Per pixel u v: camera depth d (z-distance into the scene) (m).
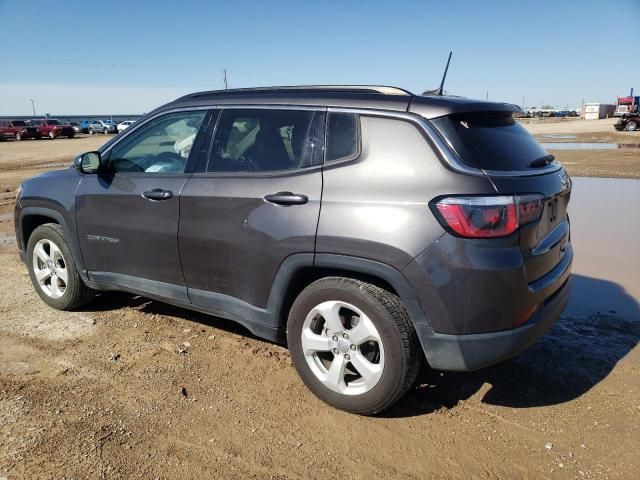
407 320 3.00
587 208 9.44
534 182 3.04
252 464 2.82
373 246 2.95
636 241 7.11
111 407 3.31
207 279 3.72
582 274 5.84
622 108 61.38
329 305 3.19
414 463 2.84
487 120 3.25
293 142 3.39
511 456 2.90
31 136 45.25
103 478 2.69
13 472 2.70
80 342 4.21
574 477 2.74
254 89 3.82
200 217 3.66
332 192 3.13
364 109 3.20
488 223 2.78
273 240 3.30
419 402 3.42
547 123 64.12
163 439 3.01
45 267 4.88
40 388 3.51
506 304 2.85
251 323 3.56
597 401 3.41
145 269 4.07
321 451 2.93
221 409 3.31
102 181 4.29
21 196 4.89
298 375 3.72
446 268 2.81
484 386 3.61
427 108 3.05
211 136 3.78
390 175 2.99
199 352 4.07
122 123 54.94
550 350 4.09
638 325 4.53
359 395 3.16
